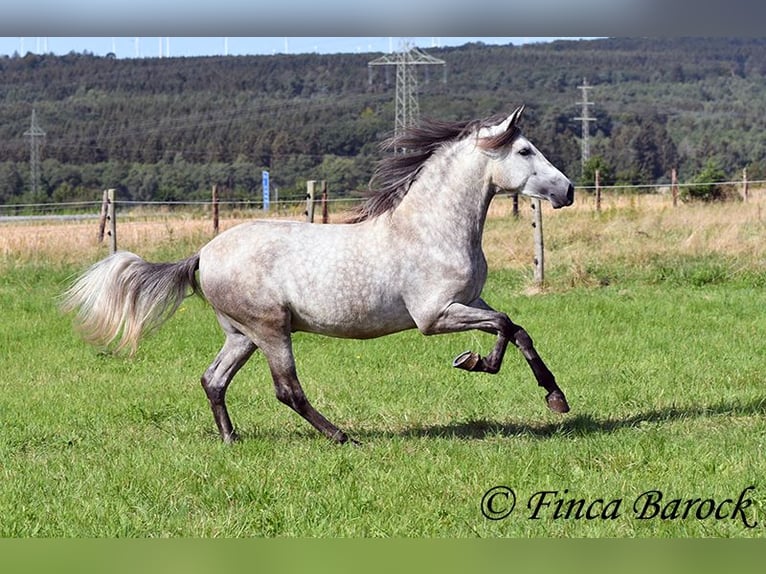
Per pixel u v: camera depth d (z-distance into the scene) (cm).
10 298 2008
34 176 9144
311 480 811
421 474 812
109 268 981
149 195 9638
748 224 2705
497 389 1177
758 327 1558
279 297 936
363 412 1095
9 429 1034
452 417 1068
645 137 9231
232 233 962
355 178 8619
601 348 1414
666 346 1415
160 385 1259
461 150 950
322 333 955
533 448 889
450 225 938
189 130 10938
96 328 984
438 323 937
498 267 2200
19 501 779
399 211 940
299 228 955
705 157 9375
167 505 764
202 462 867
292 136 10038
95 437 999
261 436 999
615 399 1111
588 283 2033
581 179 5106
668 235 2544
